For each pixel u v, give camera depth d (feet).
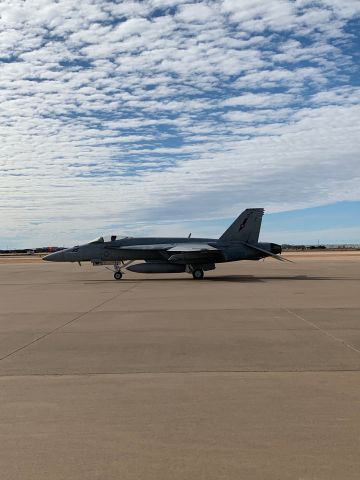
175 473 12.39
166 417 16.51
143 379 21.65
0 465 12.96
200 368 23.59
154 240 98.43
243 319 39.93
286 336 31.96
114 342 30.58
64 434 15.08
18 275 119.65
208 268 94.94
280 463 12.87
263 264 173.58
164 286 77.56
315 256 270.05
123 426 15.71
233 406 17.62
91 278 104.88
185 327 36.14
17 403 18.29
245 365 24.08
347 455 13.33
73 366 24.31
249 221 96.12
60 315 44.11
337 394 18.99
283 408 17.33
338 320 38.93
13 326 37.88
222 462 12.98
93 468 12.72
